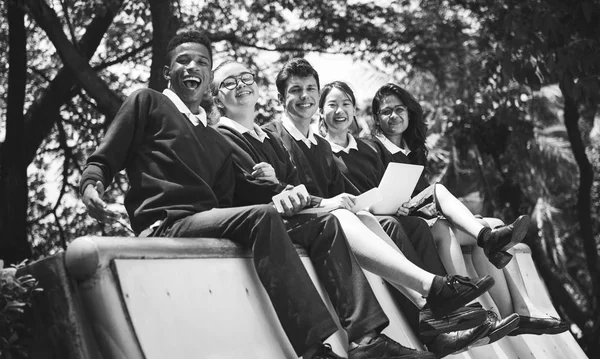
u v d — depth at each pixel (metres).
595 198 18.42
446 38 12.37
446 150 15.71
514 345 5.36
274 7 11.45
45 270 2.84
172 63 4.05
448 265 4.82
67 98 10.62
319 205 3.97
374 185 5.37
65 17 9.54
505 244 4.46
